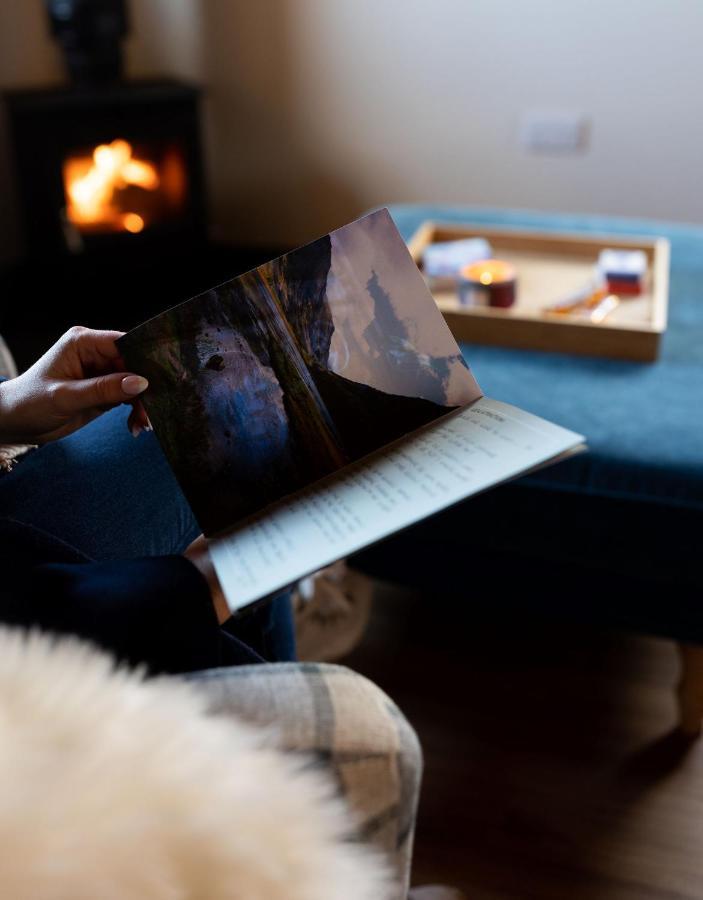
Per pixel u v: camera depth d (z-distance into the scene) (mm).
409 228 1869
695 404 1224
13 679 419
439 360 633
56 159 2619
